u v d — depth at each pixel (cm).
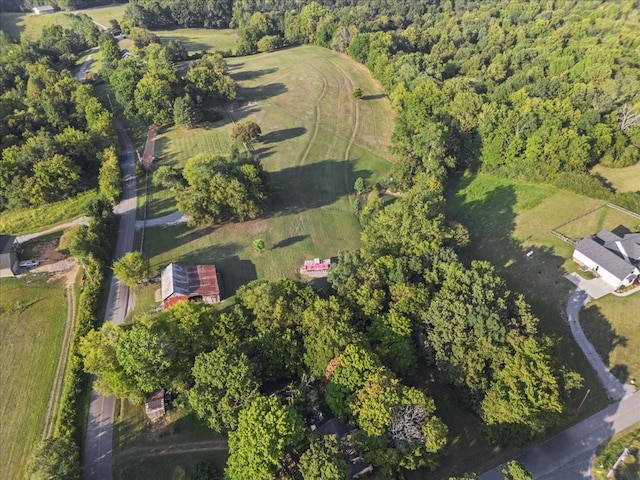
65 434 6400
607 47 16075
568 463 6150
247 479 5238
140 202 11738
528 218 10506
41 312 8594
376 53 17875
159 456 6312
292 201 11994
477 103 12400
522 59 17262
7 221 11069
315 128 15100
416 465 5609
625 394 6975
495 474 6044
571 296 8531
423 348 6969
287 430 5381
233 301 8881
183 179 11456
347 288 7794
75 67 19912
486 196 11488
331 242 10675
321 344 6531
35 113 14138
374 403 5572
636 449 6216
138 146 14262
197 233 10788
